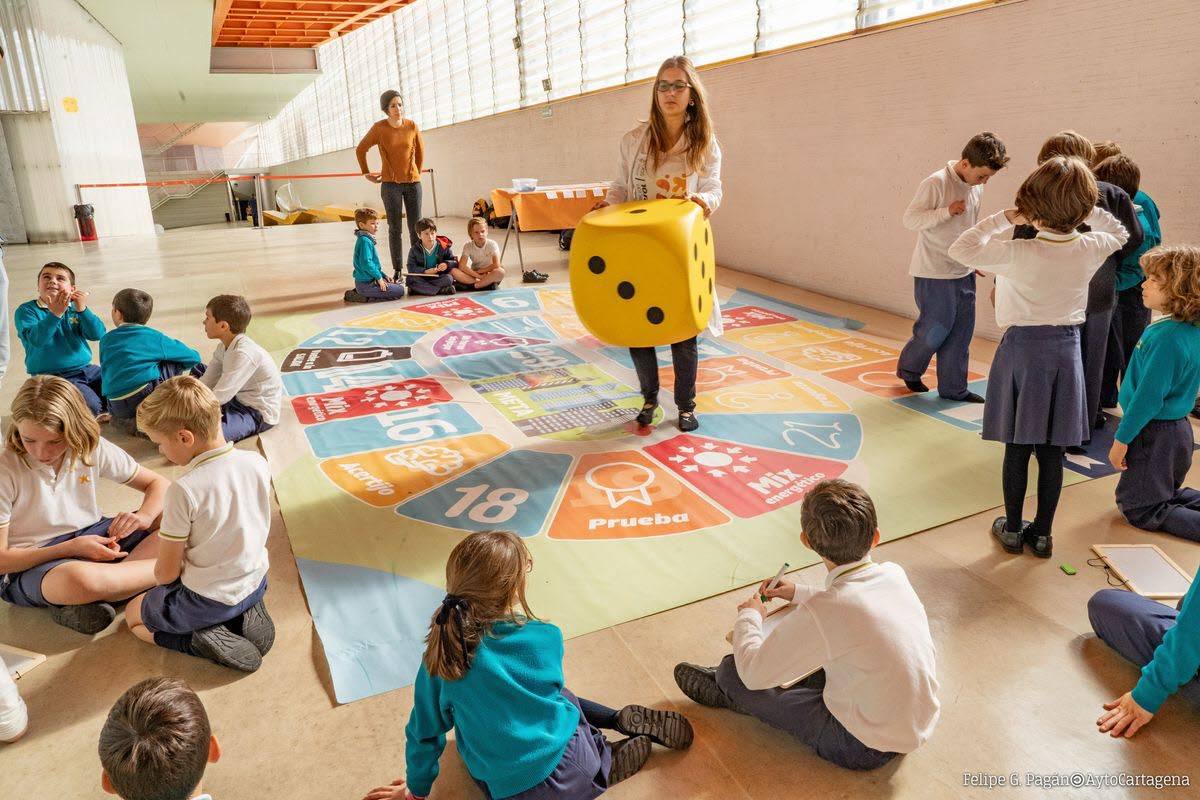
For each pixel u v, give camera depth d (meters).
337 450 3.58
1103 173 3.44
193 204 29.50
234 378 3.52
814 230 6.40
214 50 19.73
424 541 2.79
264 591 2.31
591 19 8.97
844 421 3.84
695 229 3.26
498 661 1.52
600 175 9.43
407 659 2.19
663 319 3.30
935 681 1.72
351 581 2.56
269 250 10.09
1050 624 2.30
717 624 2.33
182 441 2.10
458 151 13.68
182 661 2.23
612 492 3.14
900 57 5.32
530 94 10.85
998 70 4.70
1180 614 1.76
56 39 12.30
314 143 25.28
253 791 1.77
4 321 3.73
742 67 6.77
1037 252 2.37
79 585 2.26
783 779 1.79
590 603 2.43
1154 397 2.55
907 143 5.41
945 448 3.51
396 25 15.72
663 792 1.76
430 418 3.96
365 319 5.93
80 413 2.36
